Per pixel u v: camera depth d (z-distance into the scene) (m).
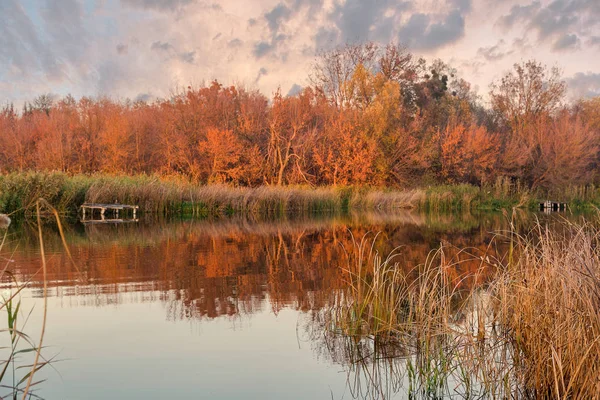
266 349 4.77
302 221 20.75
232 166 33.81
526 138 41.53
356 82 38.12
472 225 18.73
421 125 39.41
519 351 4.43
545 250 4.87
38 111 47.97
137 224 18.19
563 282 4.24
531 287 4.64
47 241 12.62
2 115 40.75
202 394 3.81
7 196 19.39
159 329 5.30
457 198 32.88
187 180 29.70
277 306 6.29
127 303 6.37
